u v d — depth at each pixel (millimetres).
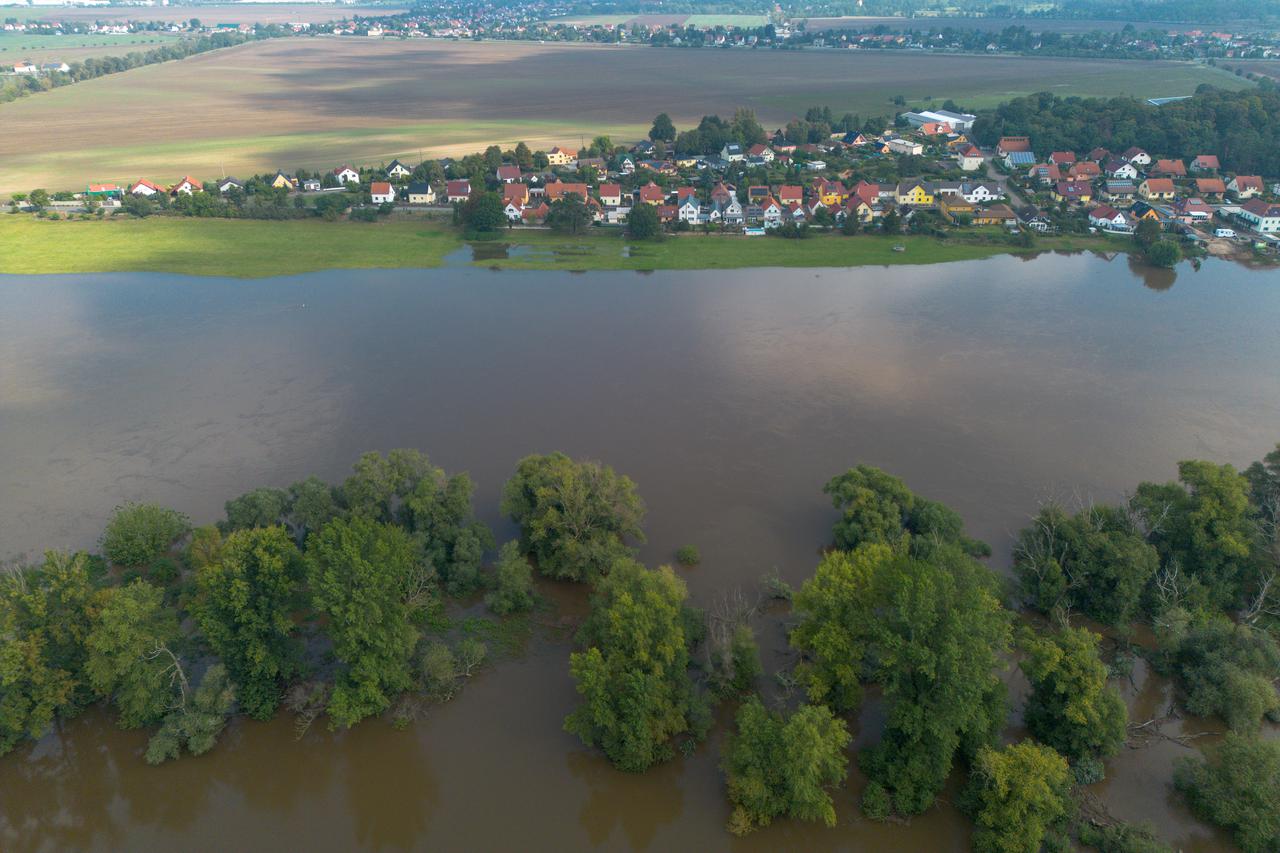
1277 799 53719
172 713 62281
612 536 79375
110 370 120938
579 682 62000
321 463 98375
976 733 57875
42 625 60875
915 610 55938
